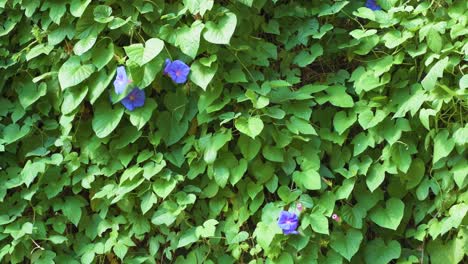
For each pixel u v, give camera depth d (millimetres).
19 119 2809
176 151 2707
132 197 2688
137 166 2643
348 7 2834
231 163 2646
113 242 2643
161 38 2596
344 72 2812
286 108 2678
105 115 2650
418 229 2674
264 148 2631
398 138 2580
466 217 2533
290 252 2605
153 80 2635
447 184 2586
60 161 2643
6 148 2748
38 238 2656
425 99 2475
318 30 2795
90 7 2643
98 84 2619
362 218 2670
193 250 2697
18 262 2629
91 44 2568
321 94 2729
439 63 2393
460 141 2443
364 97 2699
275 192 2721
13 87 2811
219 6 2605
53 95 2771
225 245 2709
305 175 2611
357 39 2723
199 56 2674
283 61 2846
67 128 2691
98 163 2705
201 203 2740
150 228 2723
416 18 2643
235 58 2695
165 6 2711
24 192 2686
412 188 2693
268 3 2846
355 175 2641
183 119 2709
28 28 2809
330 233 2648
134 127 2693
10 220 2621
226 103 2627
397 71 2674
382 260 2664
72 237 2754
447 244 2639
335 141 2688
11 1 2764
